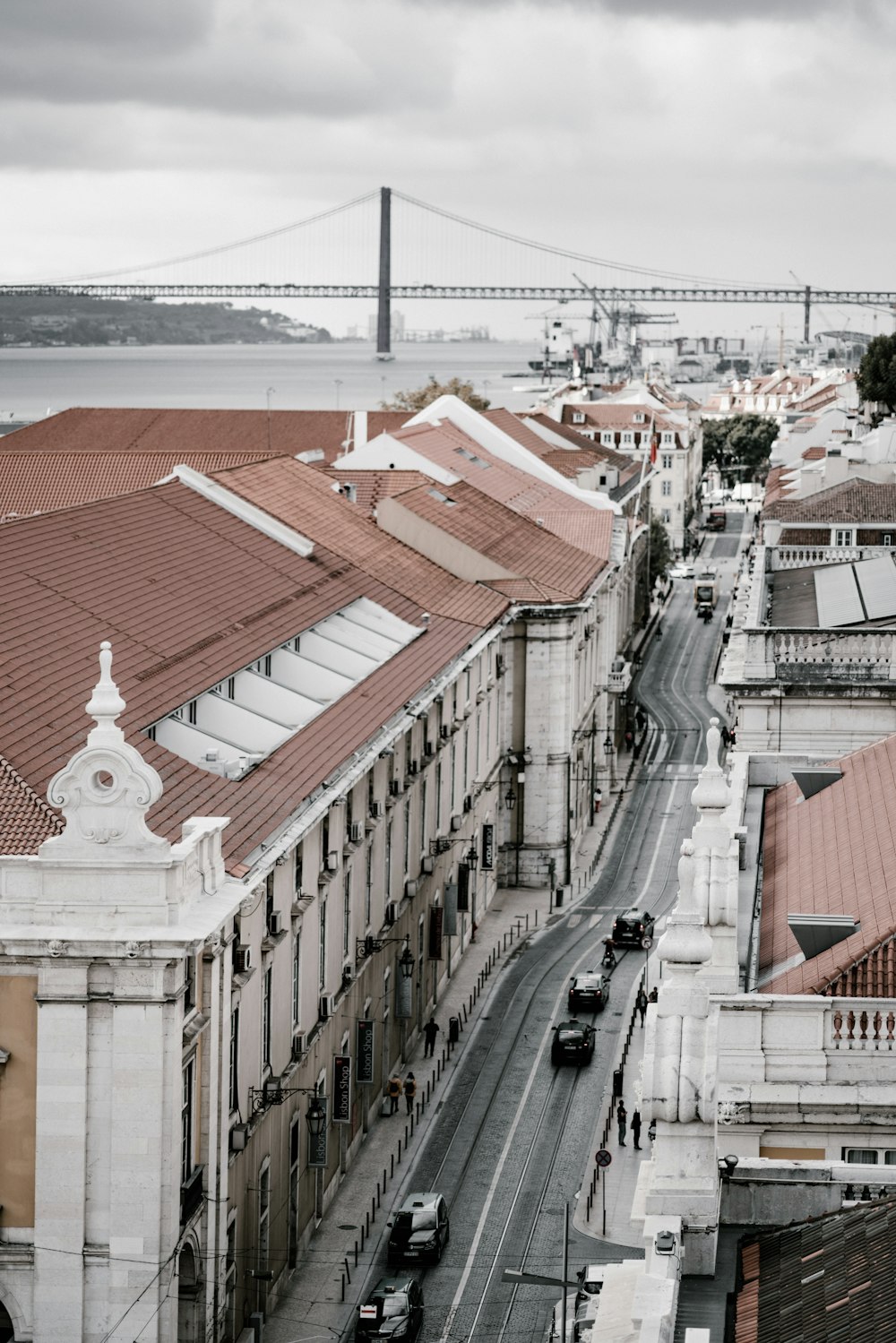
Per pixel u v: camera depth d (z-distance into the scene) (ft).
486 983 343.05
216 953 186.19
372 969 276.21
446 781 346.13
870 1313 95.55
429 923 323.16
